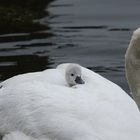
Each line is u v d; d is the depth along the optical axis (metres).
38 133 12.35
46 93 12.52
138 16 20.98
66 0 22.73
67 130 11.93
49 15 21.25
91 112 11.99
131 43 11.68
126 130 11.75
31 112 12.51
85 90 12.55
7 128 13.02
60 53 18.11
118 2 22.33
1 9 21.66
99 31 19.77
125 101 12.38
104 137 11.63
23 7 21.98
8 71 16.89
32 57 17.78
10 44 18.81
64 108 12.16
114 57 17.97
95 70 17.14
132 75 11.80
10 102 12.98
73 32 19.70
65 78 13.30
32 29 20.05
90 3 22.30
